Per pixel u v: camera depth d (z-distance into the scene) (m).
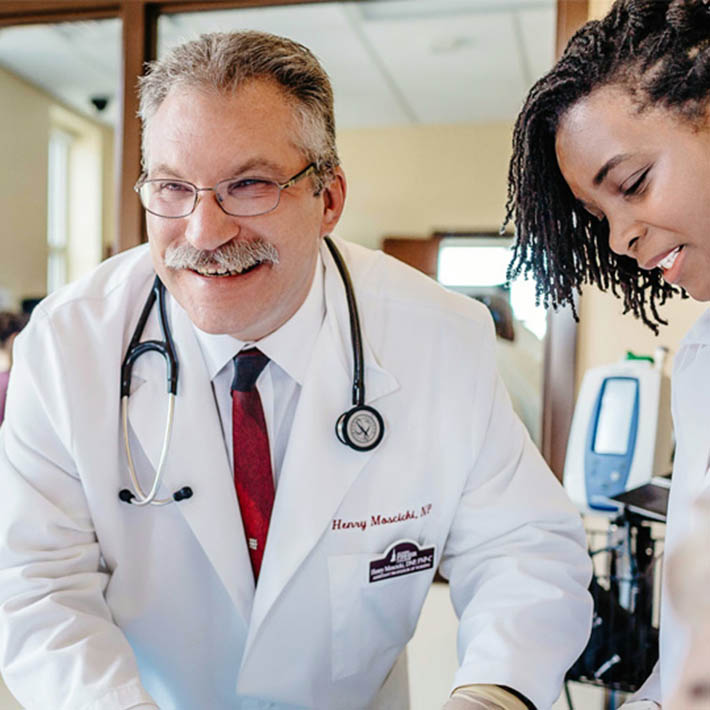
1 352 3.54
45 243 4.34
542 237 0.82
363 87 3.92
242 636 0.95
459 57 3.43
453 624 2.12
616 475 1.55
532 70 3.59
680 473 0.81
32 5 2.27
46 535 0.88
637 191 0.64
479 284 4.20
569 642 0.86
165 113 0.81
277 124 0.81
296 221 0.85
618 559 1.37
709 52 0.58
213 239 0.80
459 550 1.01
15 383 0.95
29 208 4.16
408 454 0.96
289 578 0.89
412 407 0.98
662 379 1.58
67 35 3.28
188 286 0.85
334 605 0.94
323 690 0.97
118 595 0.94
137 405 0.94
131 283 1.01
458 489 0.99
